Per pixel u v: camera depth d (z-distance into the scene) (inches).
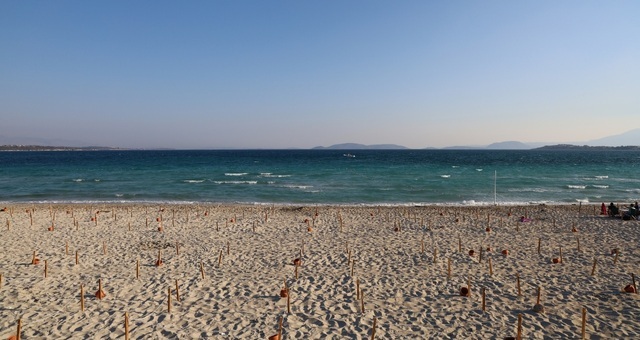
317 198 1311.5
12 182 1736.0
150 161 3720.5
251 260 558.6
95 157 4931.1
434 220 864.3
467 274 488.1
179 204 1168.8
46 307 391.2
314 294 426.0
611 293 418.3
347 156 5334.6
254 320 363.3
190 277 482.9
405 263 538.0
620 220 853.2
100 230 759.7
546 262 535.5
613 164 3225.9
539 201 1241.4
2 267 517.7
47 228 774.5
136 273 490.3
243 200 1275.8
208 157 4955.7
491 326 347.6
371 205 1146.0
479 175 2069.4
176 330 343.3
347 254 585.3
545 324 349.4
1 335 331.6
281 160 3976.4
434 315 371.6
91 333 337.4
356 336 331.6
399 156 5383.9
